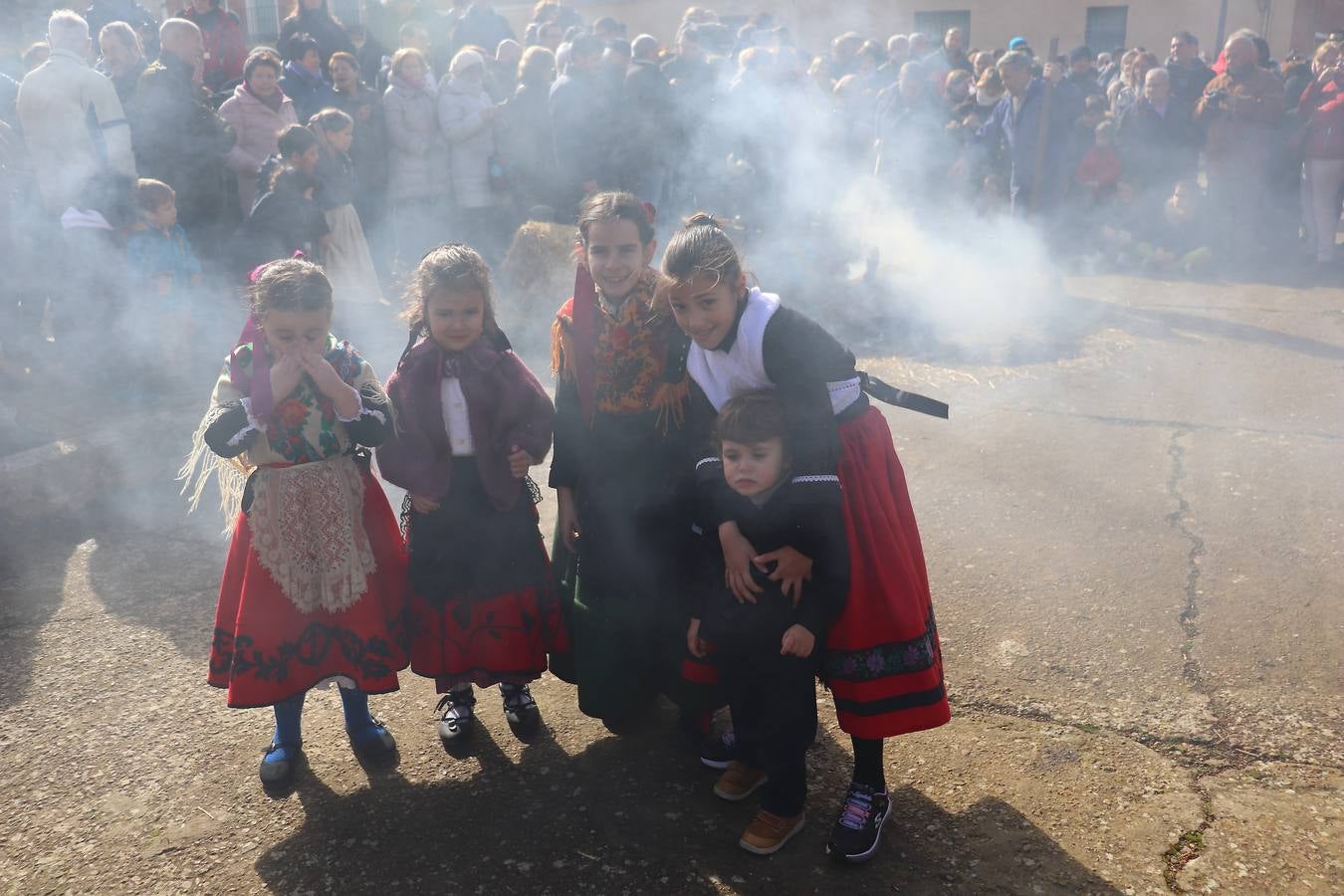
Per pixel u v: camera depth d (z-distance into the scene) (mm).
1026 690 3205
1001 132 8555
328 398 2760
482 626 2904
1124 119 9312
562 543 3037
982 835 2627
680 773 2949
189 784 2928
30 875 2596
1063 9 18266
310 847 2674
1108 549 4047
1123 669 3285
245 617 2773
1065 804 2721
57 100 5500
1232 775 2797
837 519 2402
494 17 10102
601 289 2705
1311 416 5340
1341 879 2426
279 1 13062
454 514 2869
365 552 2840
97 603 3898
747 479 2400
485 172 7805
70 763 3018
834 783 2871
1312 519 4211
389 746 3037
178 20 6387
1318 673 3209
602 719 2979
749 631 2465
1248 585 3730
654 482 2750
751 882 2514
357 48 10422
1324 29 17031
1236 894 2398
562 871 2568
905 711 2473
